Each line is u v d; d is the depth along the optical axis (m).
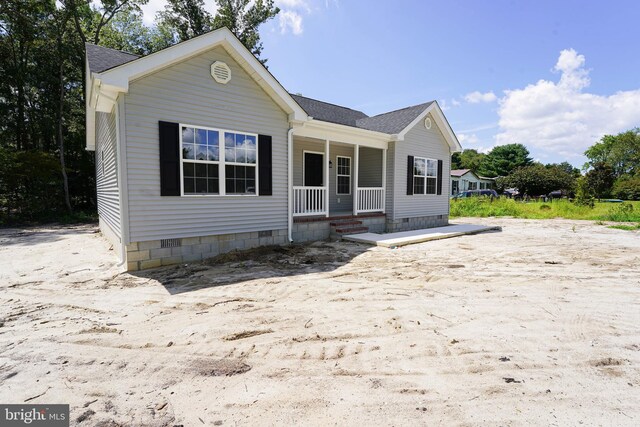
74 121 19.59
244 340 3.19
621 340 3.20
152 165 6.16
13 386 2.44
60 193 17.56
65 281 5.36
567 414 2.10
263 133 7.78
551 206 20.83
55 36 17.95
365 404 2.20
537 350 2.98
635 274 5.81
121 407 2.19
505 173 57.09
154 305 4.20
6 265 6.45
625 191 34.16
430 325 3.54
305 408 2.16
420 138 12.24
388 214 11.39
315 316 3.81
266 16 23.17
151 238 6.19
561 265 6.50
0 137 18.00
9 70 17.52
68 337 3.28
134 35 24.23
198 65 6.65
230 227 7.31
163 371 2.64
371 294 4.64
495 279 5.45
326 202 9.60
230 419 2.06
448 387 2.40
